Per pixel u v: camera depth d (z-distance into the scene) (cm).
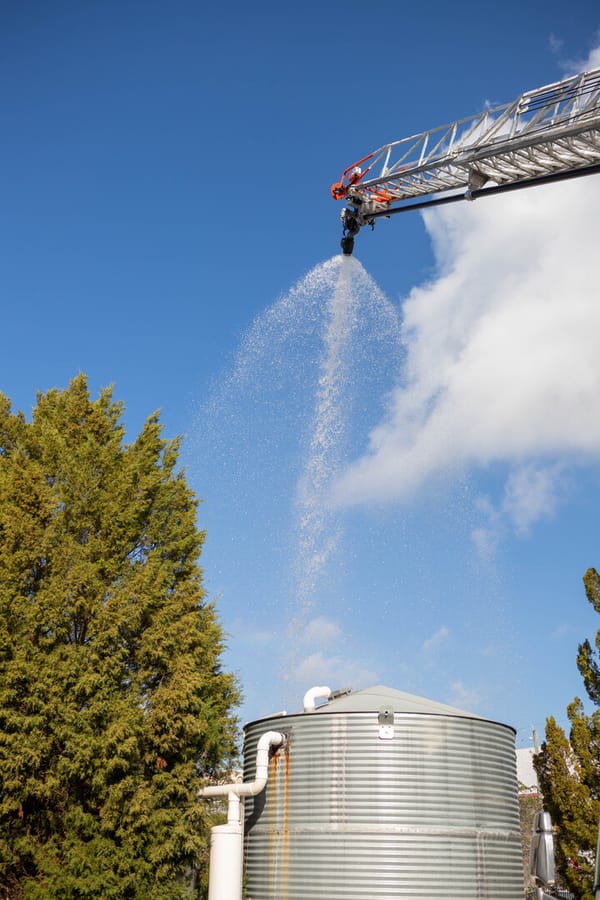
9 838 2295
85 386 3128
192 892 2372
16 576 2441
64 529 2623
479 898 1972
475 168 2691
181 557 2944
